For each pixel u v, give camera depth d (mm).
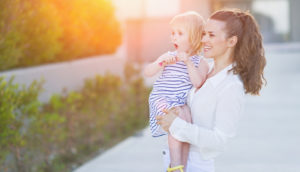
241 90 2396
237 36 2396
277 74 15680
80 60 8555
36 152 5168
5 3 5566
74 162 5871
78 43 8164
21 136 4953
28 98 5285
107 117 7172
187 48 2617
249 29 2420
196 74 2535
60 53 7859
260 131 7375
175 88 2605
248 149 6246
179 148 2508
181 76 2613
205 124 2469
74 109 6363
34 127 5176
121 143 6695
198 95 2486
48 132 5320
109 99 7578
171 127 2424
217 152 2510
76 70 7934
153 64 2658
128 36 21562
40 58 6949
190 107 2562
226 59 2465
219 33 2393
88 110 6980
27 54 6641
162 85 2643
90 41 9164
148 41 21469
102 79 8133
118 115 7508
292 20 23422
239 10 2494
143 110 8180
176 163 2498
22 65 6754
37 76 6520
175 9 21016
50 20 6758
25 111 5102
